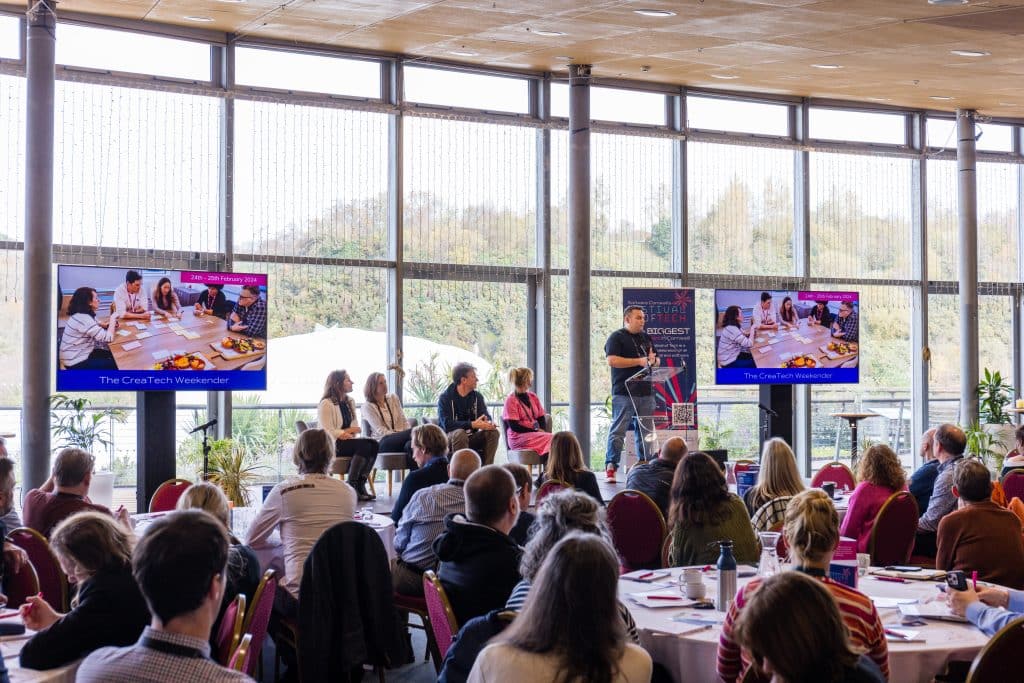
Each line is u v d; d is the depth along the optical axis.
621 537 6.03
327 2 8.23
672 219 11.65
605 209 11.32
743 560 4.65
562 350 11.16
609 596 2.40
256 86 9.84
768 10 7.96
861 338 12.49
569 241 10.76
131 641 3.17
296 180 9.99
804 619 2.10
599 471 11.23
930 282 12.74
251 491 9.05
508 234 10.98
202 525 2.28
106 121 9.15
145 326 8.25
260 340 8.70
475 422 8.97
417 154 10.53
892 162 12.60
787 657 2.10
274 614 5.02
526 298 11.10
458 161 10.73
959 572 3.79
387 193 10.43
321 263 10.10
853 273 12.42
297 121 9.99
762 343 10.49
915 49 9.20
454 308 10.76
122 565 3.22
